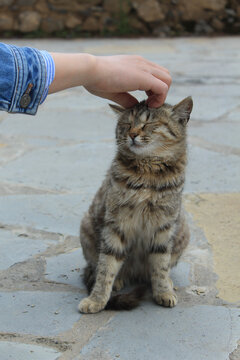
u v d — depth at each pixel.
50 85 0.99
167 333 1.15
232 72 3.28
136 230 1.28
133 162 1.26
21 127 2.37
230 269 1.37
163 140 1.27
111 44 4.20
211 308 1.22
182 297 1.27
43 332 1.15
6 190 1.78
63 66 1.00
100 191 1.34
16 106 0.90
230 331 1.15
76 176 1.88
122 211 1.25
